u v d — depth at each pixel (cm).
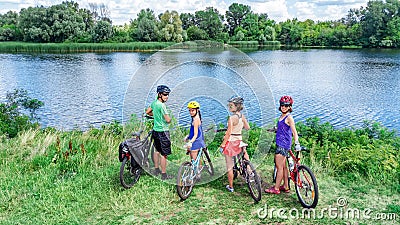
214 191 523
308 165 609
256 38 7631
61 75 2969
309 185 468
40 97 2045
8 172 595
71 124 1457
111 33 6850
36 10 7100
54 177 578
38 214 465
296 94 2172
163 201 492
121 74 2984
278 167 502
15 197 513
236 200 497
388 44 7150
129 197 504
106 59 4234
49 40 6994
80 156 646
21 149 718
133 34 6656
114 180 556
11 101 1177
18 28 7344
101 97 2056
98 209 475
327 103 1914
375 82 2664
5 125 899
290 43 8281
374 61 4316
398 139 700
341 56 5088
